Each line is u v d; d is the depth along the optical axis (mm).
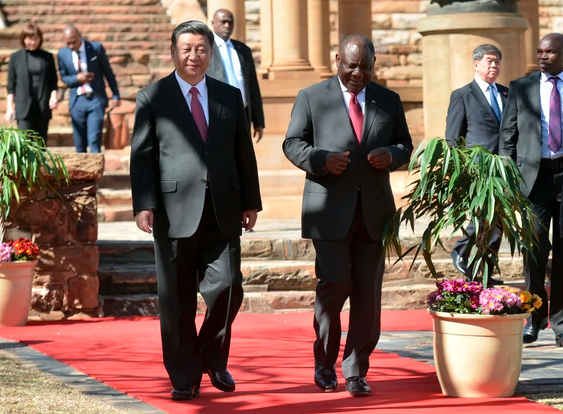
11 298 10242
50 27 23609
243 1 17688
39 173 10742
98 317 11016
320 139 6969
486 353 6699
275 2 17469
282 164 16703
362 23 18875
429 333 9734
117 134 18969
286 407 6527
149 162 6711
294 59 17281
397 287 11633
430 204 7012
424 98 14328
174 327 6770
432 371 7770
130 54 22734
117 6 24953
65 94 21328
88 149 16078
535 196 8734
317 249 6969
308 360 8328
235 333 9781
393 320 10641
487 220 6758
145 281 11562
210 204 6699
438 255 12148
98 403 6504
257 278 11484
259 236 12359
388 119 6988
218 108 6801
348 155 6879
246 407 6516
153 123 6762
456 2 13961
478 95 10469
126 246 12047
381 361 8195
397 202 15344
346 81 6910
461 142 7078
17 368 7840
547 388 7062
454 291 6832
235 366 8070
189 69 6711
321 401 6707
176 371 6762
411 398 6773
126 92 21703
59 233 11000
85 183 11109
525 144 8742
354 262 7000
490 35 13820
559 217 8633
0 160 10336
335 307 6953
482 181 6691
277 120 16844
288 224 14516
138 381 7379
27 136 10844
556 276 8867
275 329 10031
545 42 8695
